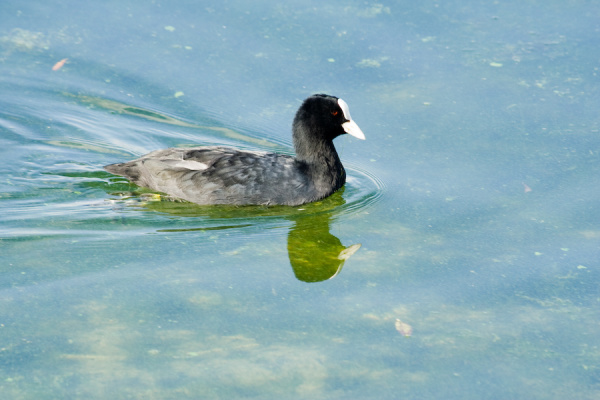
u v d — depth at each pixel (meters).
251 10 19.67
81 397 9.63
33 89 17.09
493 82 17.67
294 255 12.92
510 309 11.66
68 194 14.31
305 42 18.66
